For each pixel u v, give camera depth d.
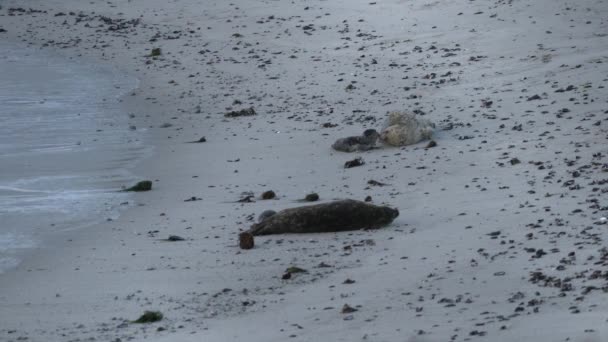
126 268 56.25
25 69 121.94
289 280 52.25
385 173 75.25
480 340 40.06
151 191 74.88
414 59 112.06
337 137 87.62
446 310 44.88
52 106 104.94
